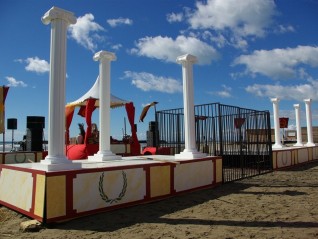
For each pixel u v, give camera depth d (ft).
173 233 15.67
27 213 18.42
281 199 23.95
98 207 19.51
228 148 43.29
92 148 34.04
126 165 21.67
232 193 26.76
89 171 19.17
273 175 38.58
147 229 16.44
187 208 21.26
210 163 29.78
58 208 17.49
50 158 18.54
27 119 45.34
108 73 27.66
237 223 17.31
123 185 21.15
